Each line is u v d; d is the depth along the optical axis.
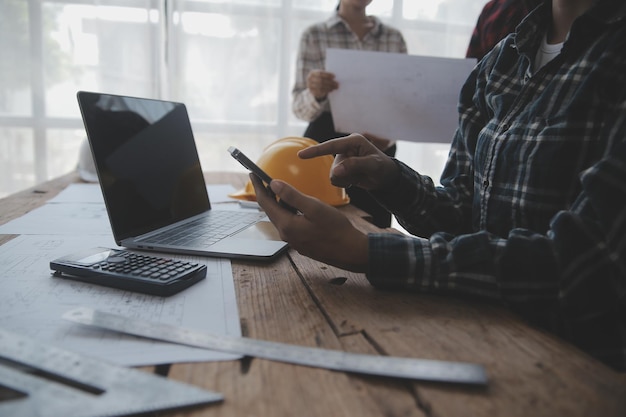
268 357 0.40
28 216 0.93
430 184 0.83
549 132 0.64
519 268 0.51
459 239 0.56
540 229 0.66
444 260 0.54
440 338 0.45
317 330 0.46
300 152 0.74
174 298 0.53
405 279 0.54
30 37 2.49
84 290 0.54
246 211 1.04
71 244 0.74
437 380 0.37
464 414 0.33
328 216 0.55
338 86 1.53
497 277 0.52
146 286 0.53
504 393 0.36
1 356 0.37
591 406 0.34
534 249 0.51
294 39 2.69
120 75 2.57
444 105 1.53
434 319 0.49
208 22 2.60
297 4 2.66
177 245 0.72
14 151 2.59
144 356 0.39
